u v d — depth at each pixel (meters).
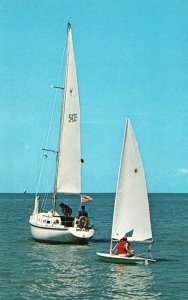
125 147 34.91
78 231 42.38
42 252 40.25
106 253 36.44
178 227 68.94
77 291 27.50
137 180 34.84
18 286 28.58
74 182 45.84
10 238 51.03
